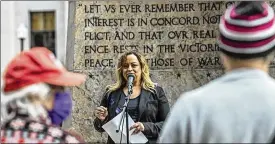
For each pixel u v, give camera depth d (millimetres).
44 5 24812
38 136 2777
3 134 2791
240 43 2842
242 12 2865
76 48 7109
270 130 2723
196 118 2748
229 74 2836
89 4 7098
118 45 7086
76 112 7105
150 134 5551
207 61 7055
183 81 7051
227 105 2740
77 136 2852
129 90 5512
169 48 7066
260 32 2840
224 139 2719
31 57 2855
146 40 7066
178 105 2789
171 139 2779
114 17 7090
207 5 7047
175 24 7062
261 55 2854
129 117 5590
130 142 5535
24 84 2811
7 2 24234
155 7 7070
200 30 7059
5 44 24016
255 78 2807
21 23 22578
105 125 5570
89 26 7102
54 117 2914
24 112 2812
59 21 25016
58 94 2916
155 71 7062
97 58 7102
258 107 2736
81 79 2932
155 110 5680
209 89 2799
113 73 7074
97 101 7090
